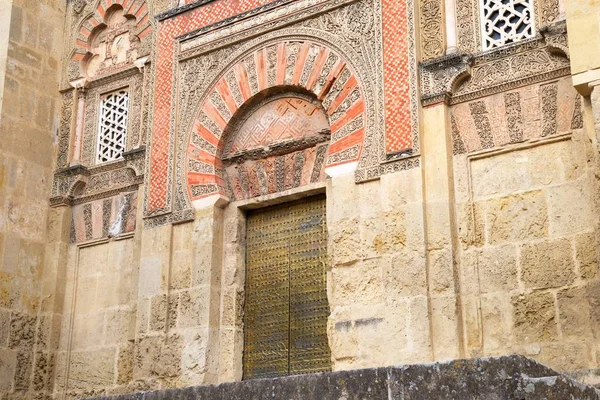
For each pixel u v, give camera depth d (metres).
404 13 9.94
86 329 11.86
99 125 12.81
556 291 8.41
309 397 5.64
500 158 9.12
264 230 10.95
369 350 9.07
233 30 11.36
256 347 10.52
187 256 10.89
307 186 10.50
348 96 10.16
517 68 9.20
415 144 9.40
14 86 12.30
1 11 12.55
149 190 11.47
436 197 9.18
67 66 13.16
